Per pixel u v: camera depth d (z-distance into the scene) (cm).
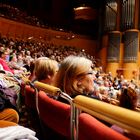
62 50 1545
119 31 1680
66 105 140
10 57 741
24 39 1520
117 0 1689
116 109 77
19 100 287
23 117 286
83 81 173
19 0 1769
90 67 178
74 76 171
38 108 188
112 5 1692
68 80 172
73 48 1681
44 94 181
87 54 1756
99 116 85
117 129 97
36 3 1839
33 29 1583
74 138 113
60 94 132
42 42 1608
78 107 105
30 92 220
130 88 181
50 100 157
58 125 147
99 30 1795
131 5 1628
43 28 1631
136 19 1628
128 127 69
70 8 1948
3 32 1422
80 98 103
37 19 1716
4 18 1420
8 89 213
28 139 121
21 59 801
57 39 1698
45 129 176
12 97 207
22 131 122
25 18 1588
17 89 289
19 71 525
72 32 1767
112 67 1661
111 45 1677
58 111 142
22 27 1524
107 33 1720
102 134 83
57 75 178
